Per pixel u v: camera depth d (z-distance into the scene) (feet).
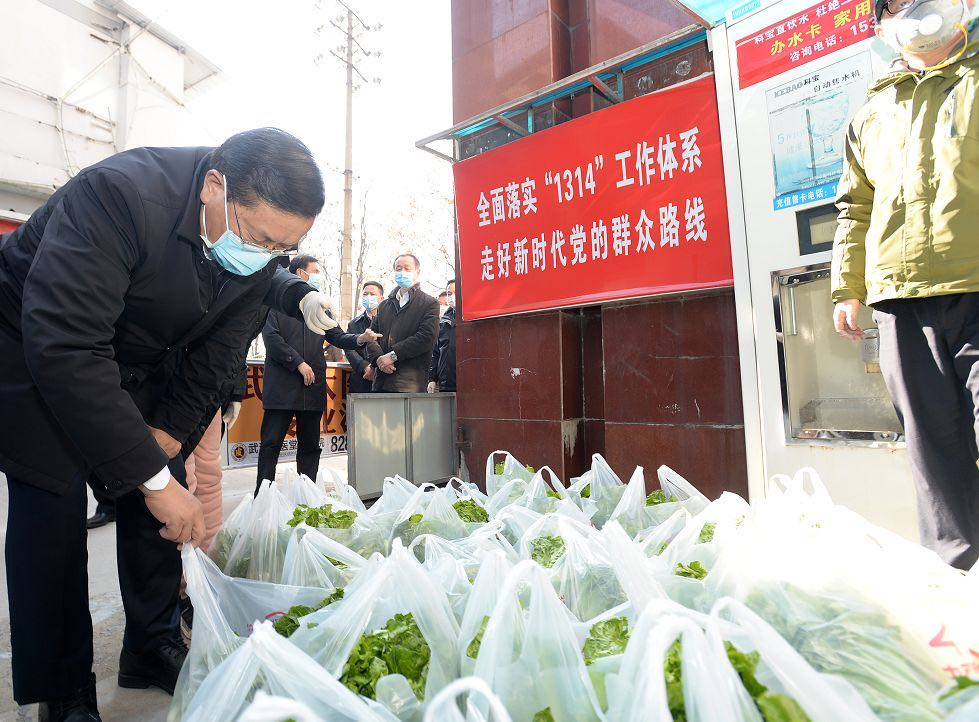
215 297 4.76
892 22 4.83
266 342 11.87
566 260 9.77
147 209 3.94
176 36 36.45
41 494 4.10
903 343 4.99
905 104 4.99
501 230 10.64
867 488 6.26
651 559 3.72
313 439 12.50
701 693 2.17
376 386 13.48
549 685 2.62
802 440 6.72
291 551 4.53
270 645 2.58
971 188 4.49
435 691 2.78
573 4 10.88
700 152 8.29
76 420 3.58
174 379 5.07
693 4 7.23
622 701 2.42
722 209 8.09
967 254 4.50
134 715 4.75
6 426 3.96
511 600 2.87
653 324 8.95
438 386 18.42
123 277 3.86
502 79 11.13
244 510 5.55
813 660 2.85
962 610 2.99
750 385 7.16
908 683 2.60
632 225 8.99
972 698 2.25
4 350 3.99
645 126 8.80
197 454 7.21
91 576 7.95
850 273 5.44
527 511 5.16
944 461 4.88
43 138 30.81
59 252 3.60
